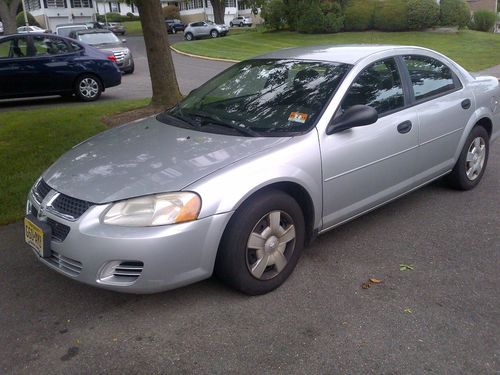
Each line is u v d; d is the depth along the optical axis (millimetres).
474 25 30391
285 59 4387
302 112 3711
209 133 3686
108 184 3104
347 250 3992
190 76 15875
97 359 2781
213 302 3289
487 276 3594
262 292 3355
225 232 3123
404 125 4191
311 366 2693
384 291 3408
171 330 3014
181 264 2975
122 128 4188
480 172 5344
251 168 3189
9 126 7875
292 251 3502
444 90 4785
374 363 2713
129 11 65812
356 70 3945
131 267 2930
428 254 3922
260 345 2869
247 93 4148
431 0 26406
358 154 3797
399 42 24109
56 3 55188
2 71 10305
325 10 28062
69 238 2988
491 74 14844
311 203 3545
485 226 4418
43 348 2883
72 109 9430
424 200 5027
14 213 4695
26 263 3855
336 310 3195
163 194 2961
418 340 2896
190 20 60938
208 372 2666
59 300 3357
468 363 2705
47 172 3572
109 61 11453
